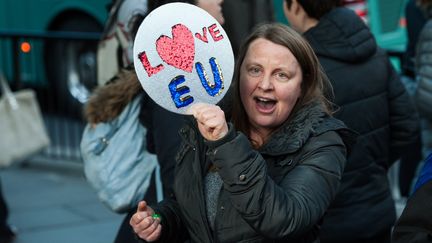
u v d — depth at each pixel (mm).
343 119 4043
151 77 2854
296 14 4305
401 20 9469
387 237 4332
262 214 2639
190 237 3162
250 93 3008
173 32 2850
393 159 4551
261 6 5316
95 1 11805
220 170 2658
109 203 4008
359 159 4102
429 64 5289
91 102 4078
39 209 8109
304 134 2906
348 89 4047
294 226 2664
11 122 7379
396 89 4324
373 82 4145
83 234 7227
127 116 3998
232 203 2727
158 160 3738
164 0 4078
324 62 4051
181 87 2871
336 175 2852
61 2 12258
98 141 4012
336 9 4164
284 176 2887
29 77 11469
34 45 10398
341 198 4070
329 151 2887
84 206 8203
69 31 12305
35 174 9812
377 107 4176
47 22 12477
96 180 4008
